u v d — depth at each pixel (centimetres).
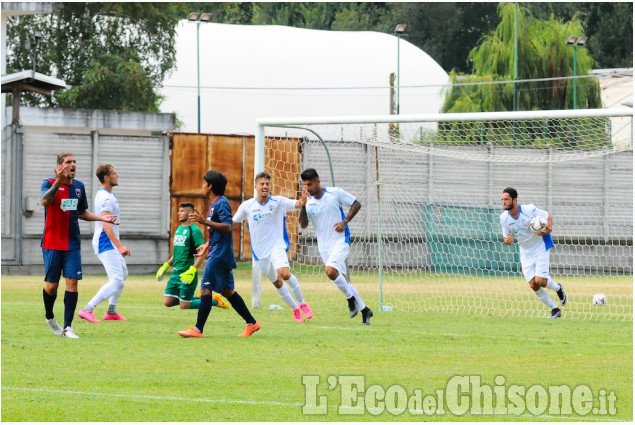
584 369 1792
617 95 8425
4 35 5750
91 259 5116
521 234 2888
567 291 4222
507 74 8175
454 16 12138
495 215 5112
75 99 7856
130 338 2178
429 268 5028
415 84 8875
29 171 5003
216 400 1480
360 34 9156
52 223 2158
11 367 1756
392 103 7575
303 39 8862
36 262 5019
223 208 2180
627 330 2512
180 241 2970
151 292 3775
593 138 5416
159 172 5234
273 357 1903
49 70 8131
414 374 1722
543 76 8106
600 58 10994
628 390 1589
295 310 2620
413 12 12238
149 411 1397
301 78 8519
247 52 8594
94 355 1906
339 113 8406
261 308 3045
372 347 2069
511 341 2214
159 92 8419
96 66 7775
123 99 7988
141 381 1628
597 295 3167
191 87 8081
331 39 8962
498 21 12181
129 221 5178
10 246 4972
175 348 2016
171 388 1570
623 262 5244
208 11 11788
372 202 4991
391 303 3469
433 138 6800
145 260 5225
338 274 2520
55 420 1339
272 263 2548
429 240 5062
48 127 6394
